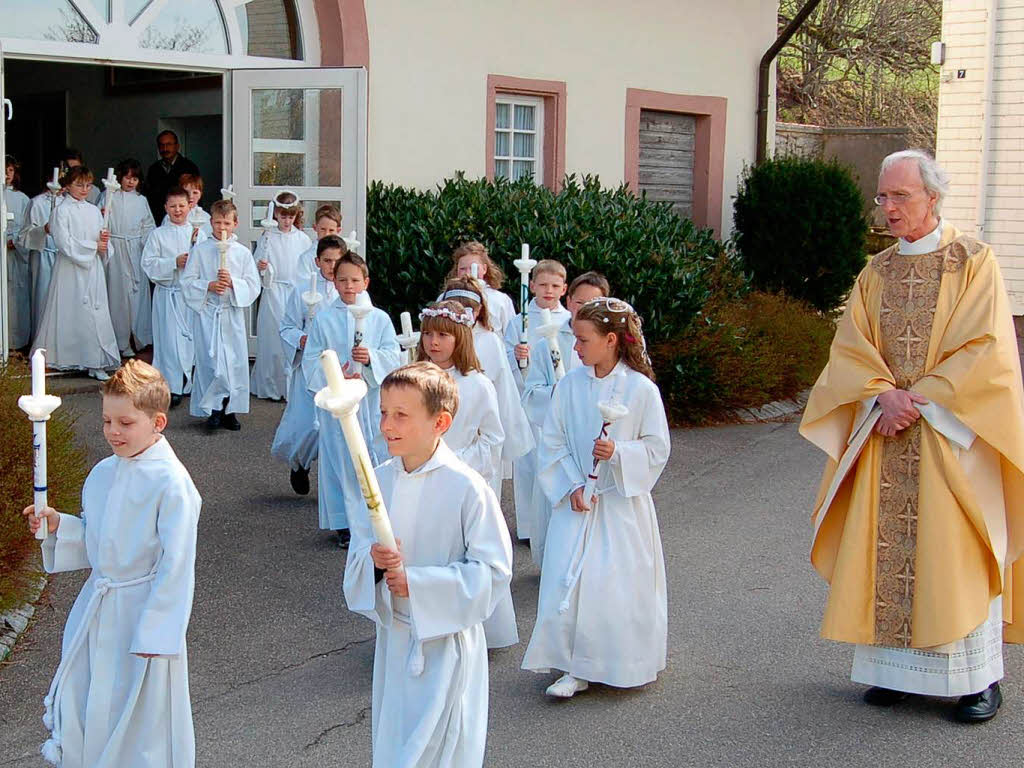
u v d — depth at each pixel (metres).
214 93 13.30
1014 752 4.46
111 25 9.80
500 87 12.15
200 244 9.15
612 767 4.29
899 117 28.69
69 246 10.19
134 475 3.65
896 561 4.72
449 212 10.39
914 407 4.66
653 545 4.94
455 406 3.51
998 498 4.70
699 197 14.69
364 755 4.37
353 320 6.97
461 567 3.41
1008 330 4.65
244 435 9.05
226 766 4.26
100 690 3.62
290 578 6.21
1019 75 17.52
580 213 10.54
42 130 16.14
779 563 6.78
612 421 4.50
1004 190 17.89
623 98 13.41
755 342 11.28
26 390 6.84
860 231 14.02
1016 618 4.90
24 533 5.71
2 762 4.21
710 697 4.92
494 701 4.85
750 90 14.95
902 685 4.73
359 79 10.36
